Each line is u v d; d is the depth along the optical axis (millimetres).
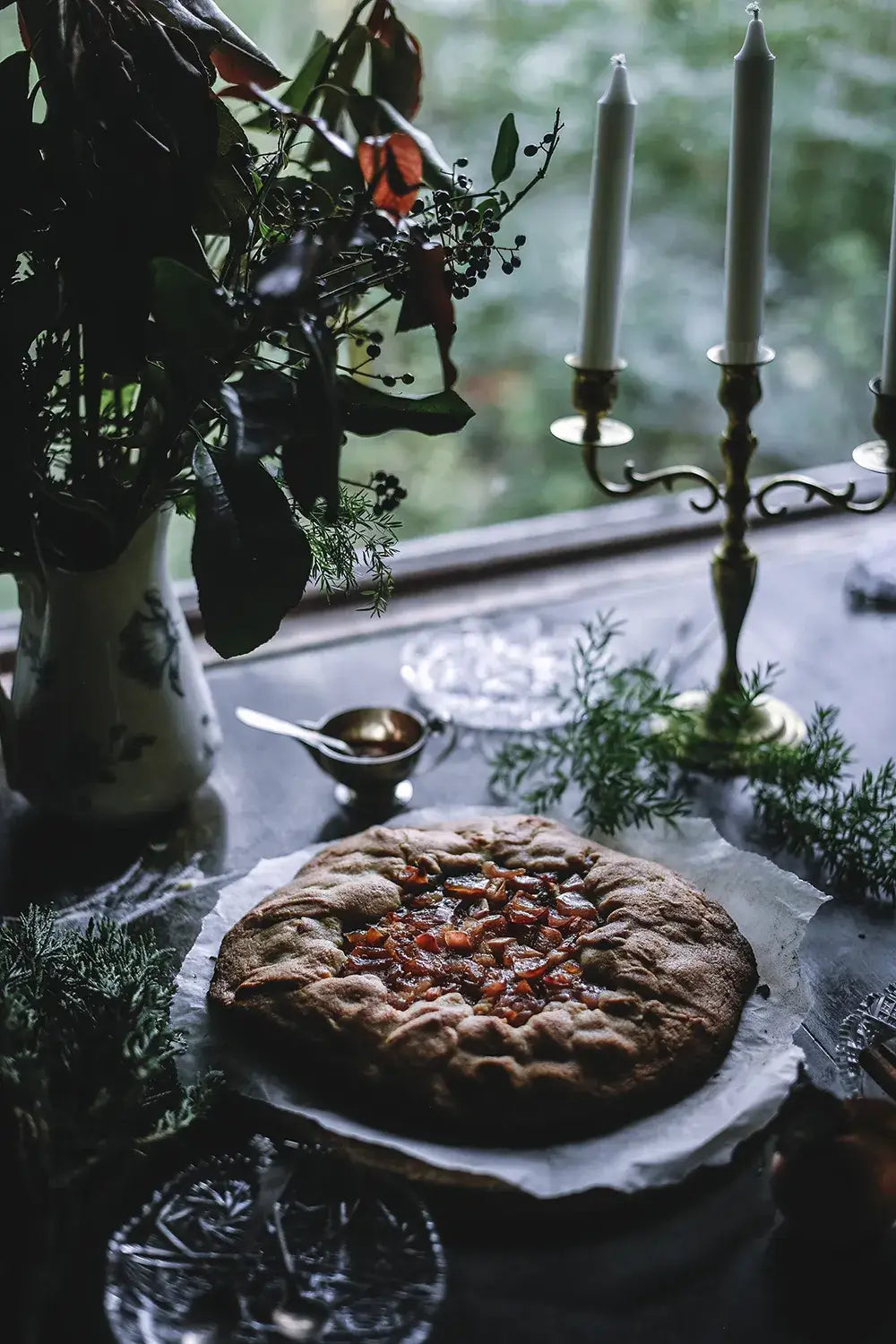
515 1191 934
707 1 1556
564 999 1006
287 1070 986
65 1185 893
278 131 1054
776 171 1604
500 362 1632
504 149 971
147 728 1123
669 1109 966
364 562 1105
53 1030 964
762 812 1187
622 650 1355
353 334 1000
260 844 1163
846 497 1171
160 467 1021
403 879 1080
